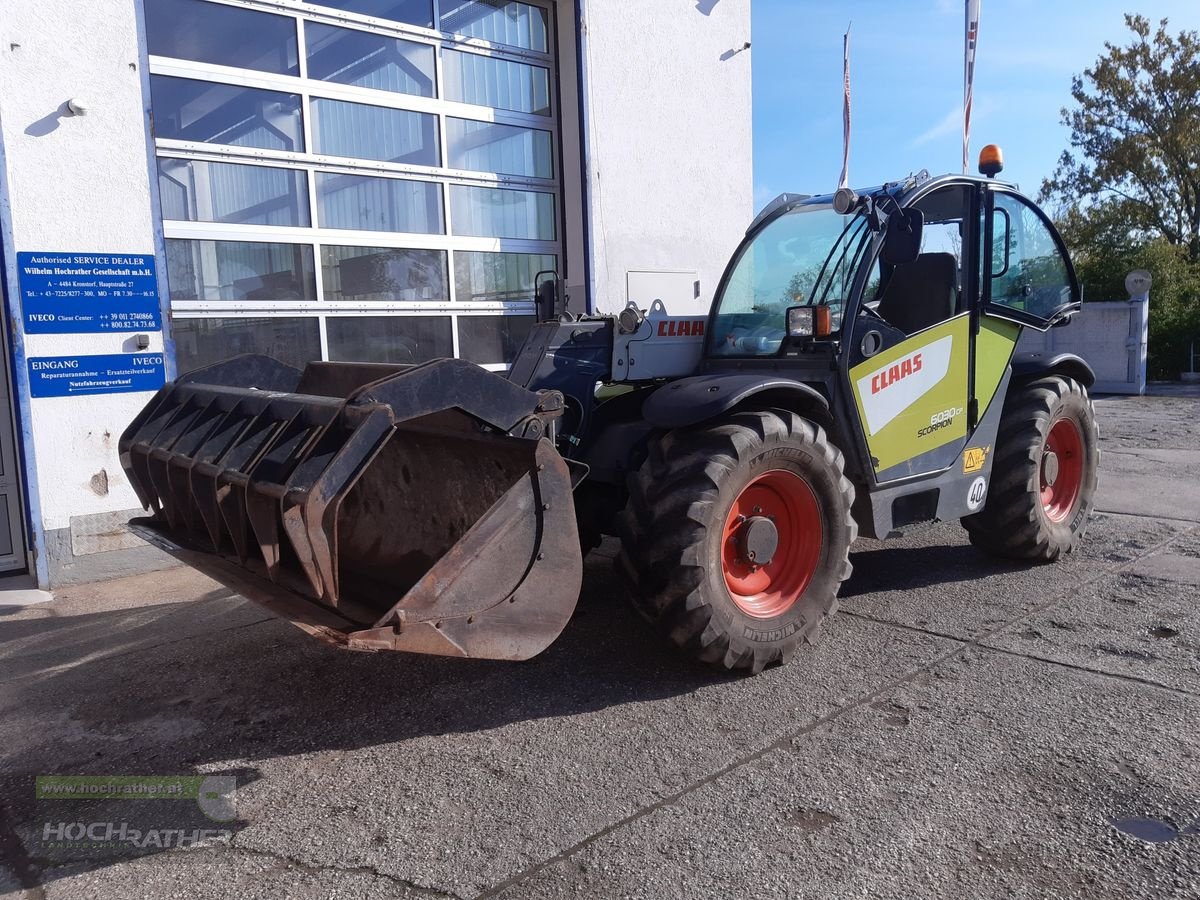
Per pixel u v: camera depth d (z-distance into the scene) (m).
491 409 2.89
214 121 5.69
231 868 2.38
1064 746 2.88
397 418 2.69
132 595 4.91
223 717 3.33
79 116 5.00
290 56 6.04
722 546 3.37
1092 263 20.03
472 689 3.51
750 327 4.31
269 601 2.84
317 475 2.57
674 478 3.33
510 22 7.30
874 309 4.30
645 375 4.22
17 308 4.83
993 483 4.78
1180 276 19.17
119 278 5.18
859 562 5.13
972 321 4.46
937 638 3.88
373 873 2.33
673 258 8.20
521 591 2.83
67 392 5.03
